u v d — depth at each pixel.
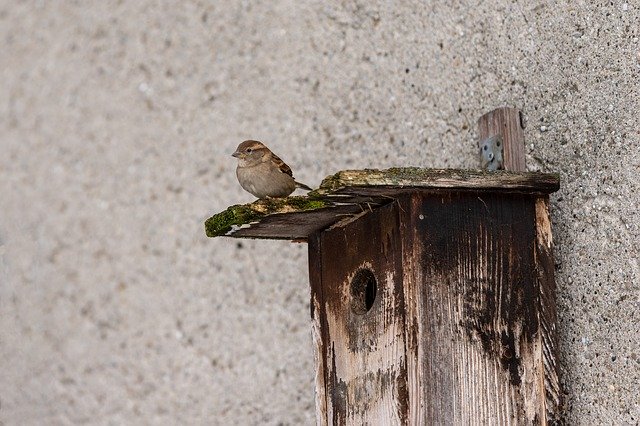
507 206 7.18
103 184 12.53
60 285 12.79
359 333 7.29
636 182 7.12
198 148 11.48
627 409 7.05
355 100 9.93
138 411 11.58
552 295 7.21
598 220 7.36
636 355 7.02
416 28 9.39
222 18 11.40
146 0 12.34
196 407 10.97
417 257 6.85
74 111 13.09
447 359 6.86
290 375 10.19
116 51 12.65
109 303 12.17
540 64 7.96
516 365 7.05
